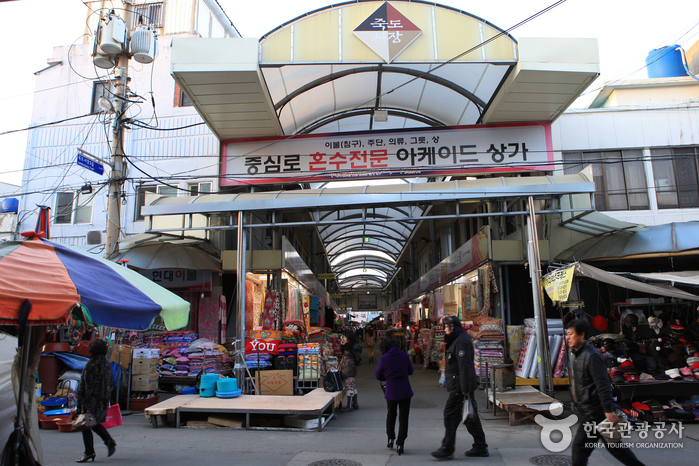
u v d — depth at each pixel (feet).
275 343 32.17
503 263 37.04
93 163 30.78
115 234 31.81
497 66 31.12
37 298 11.39
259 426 22.95
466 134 36.40
